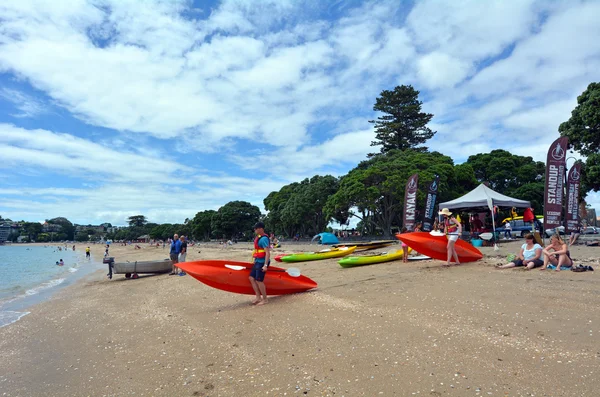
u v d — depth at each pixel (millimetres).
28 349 6820
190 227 105750
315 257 17969
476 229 21984
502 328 4984
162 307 9453
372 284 8883
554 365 3809
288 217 55031
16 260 52156
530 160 48312
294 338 5547
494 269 9617
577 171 15336
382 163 40281
